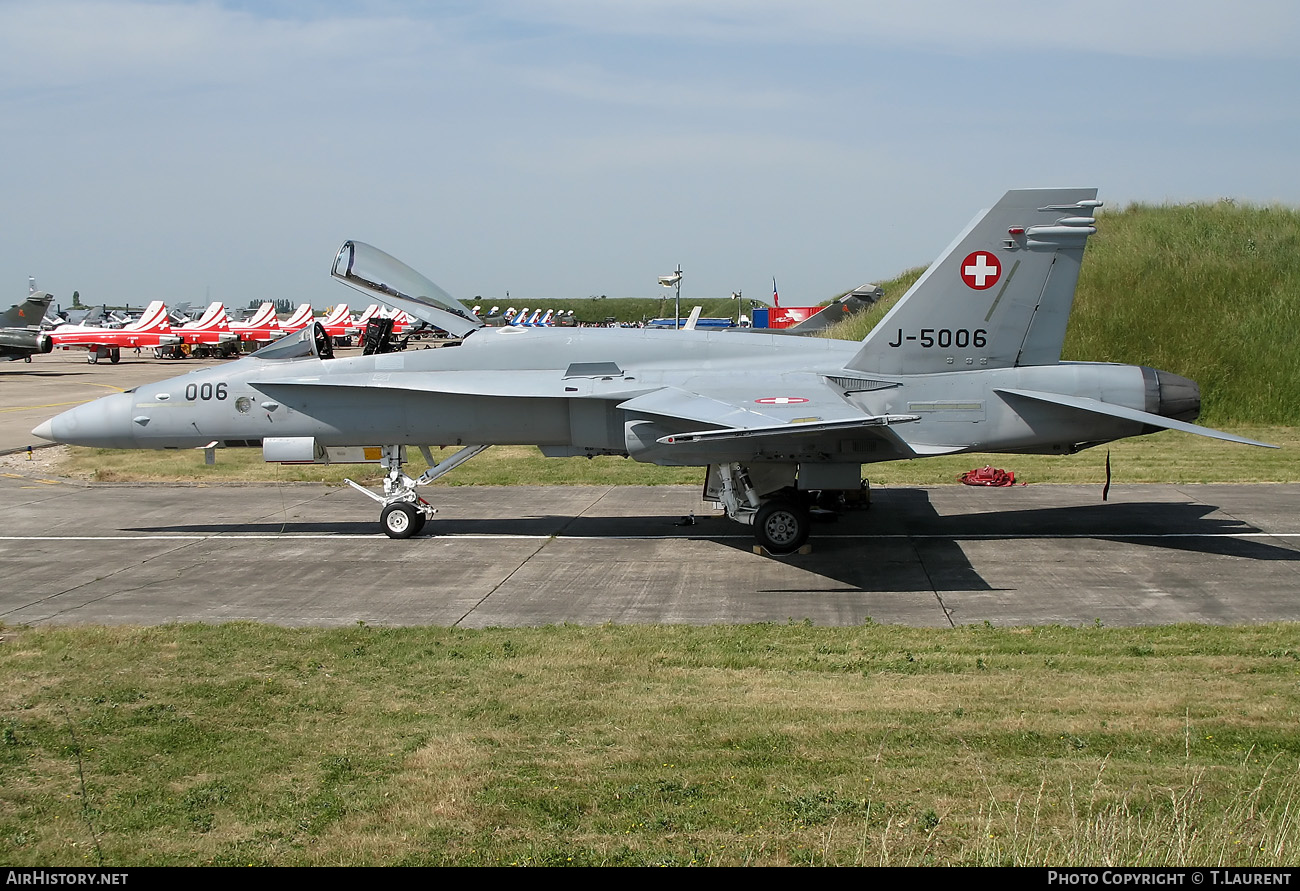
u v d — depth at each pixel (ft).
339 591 38.01
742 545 45.11
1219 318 92.48
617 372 45.50
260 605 36.09
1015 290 43.24
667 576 39.75
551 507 54.90
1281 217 114.42
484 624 33.45
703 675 27.32
